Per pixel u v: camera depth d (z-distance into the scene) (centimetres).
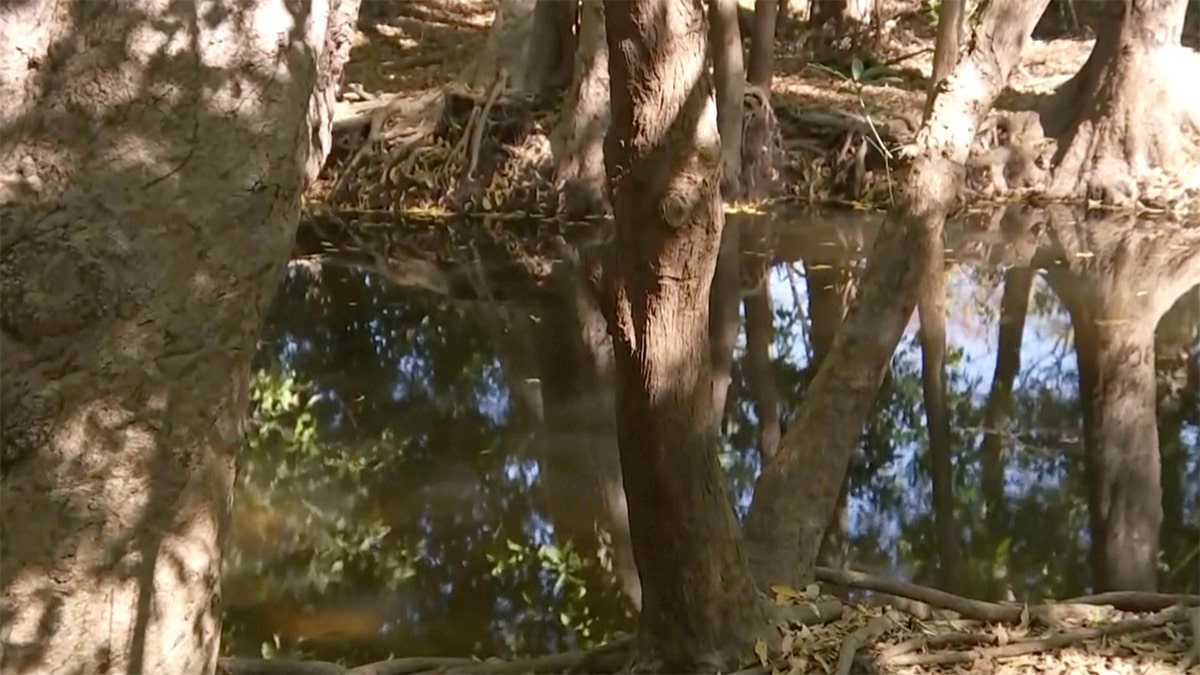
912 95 1573
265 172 226
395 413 788
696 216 334
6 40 208
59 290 211
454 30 1927
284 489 655
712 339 936
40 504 214
